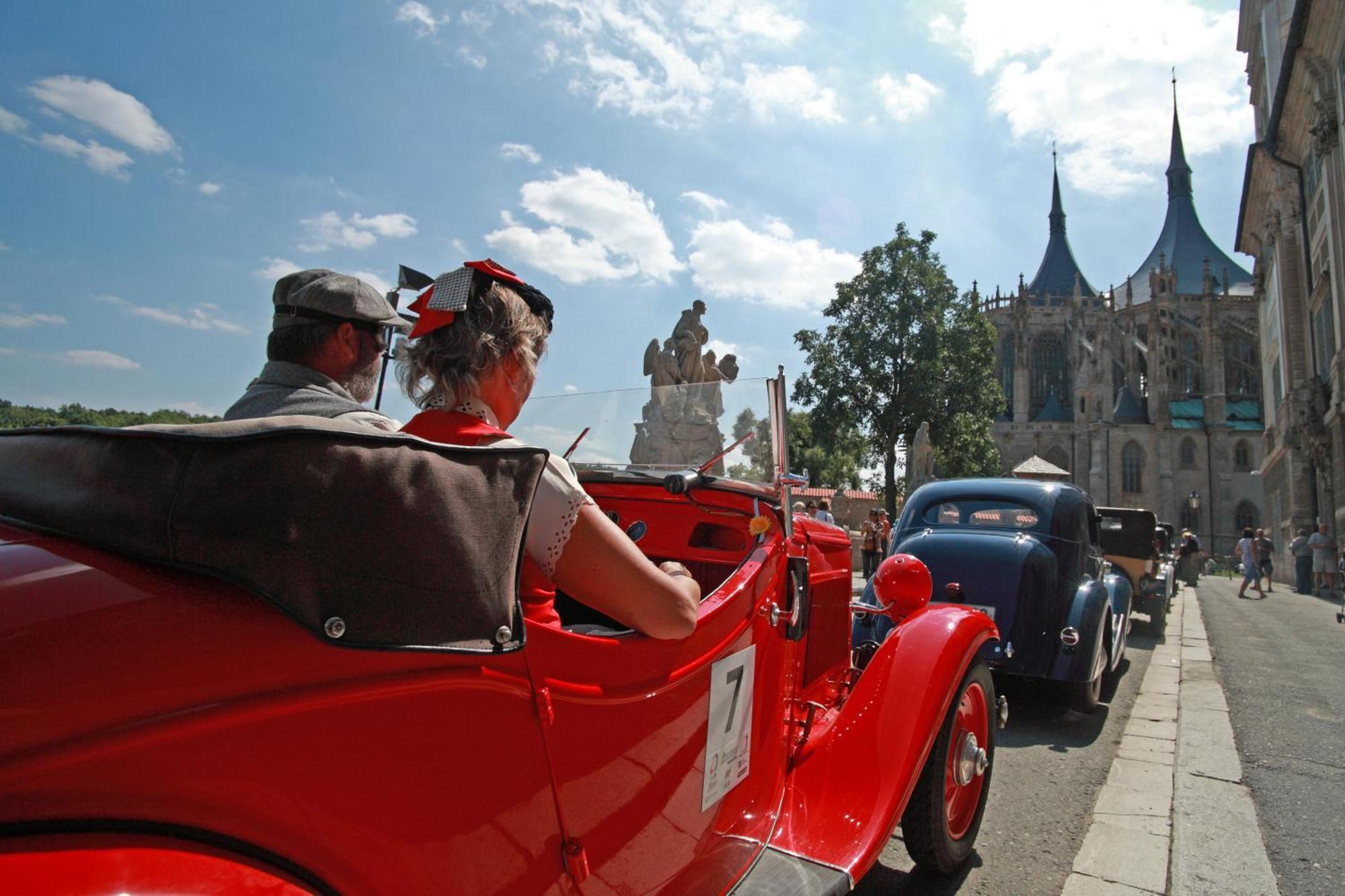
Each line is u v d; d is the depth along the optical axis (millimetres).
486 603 1327
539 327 1884
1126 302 81812
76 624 978
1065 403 80938
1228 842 3674
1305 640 10961
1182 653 9484
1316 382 28250
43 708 920
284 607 1085
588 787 1636
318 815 1129
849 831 2568
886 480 36750
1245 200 40781
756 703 2479
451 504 1292
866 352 36375
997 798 4426
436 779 1290
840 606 3775
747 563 2492
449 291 1748
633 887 1827
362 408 1771
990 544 6191
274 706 1079
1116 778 4621
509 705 1423
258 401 1731
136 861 925
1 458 1239
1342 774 4840
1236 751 5238
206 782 1015
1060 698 6352
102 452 1148
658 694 1857
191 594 1068
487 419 1737
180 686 1011
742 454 2828
